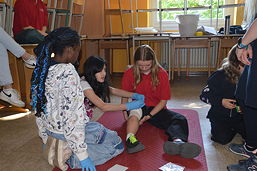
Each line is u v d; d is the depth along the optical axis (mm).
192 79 4305
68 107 1266
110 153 1626
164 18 4918
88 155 1461
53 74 1284
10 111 2750
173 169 1487
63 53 1280
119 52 4844
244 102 1411
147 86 2082
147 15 4777
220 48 4000
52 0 4141
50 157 1480
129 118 1921
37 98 1317
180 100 3000
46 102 1321
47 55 1283
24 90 2836
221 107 1827
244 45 1295
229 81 1758
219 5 4316
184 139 1715
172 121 1894
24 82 2809
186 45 4086
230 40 3912
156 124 2049
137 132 2047
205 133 2049
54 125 1360
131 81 2119
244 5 4105
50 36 1289
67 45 1267
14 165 1649
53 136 1438
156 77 2020
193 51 4574
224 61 1888
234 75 1725
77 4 4285
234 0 4559
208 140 1920
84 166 1338
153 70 2014
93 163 1412
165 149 1610
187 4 4742
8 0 3035
